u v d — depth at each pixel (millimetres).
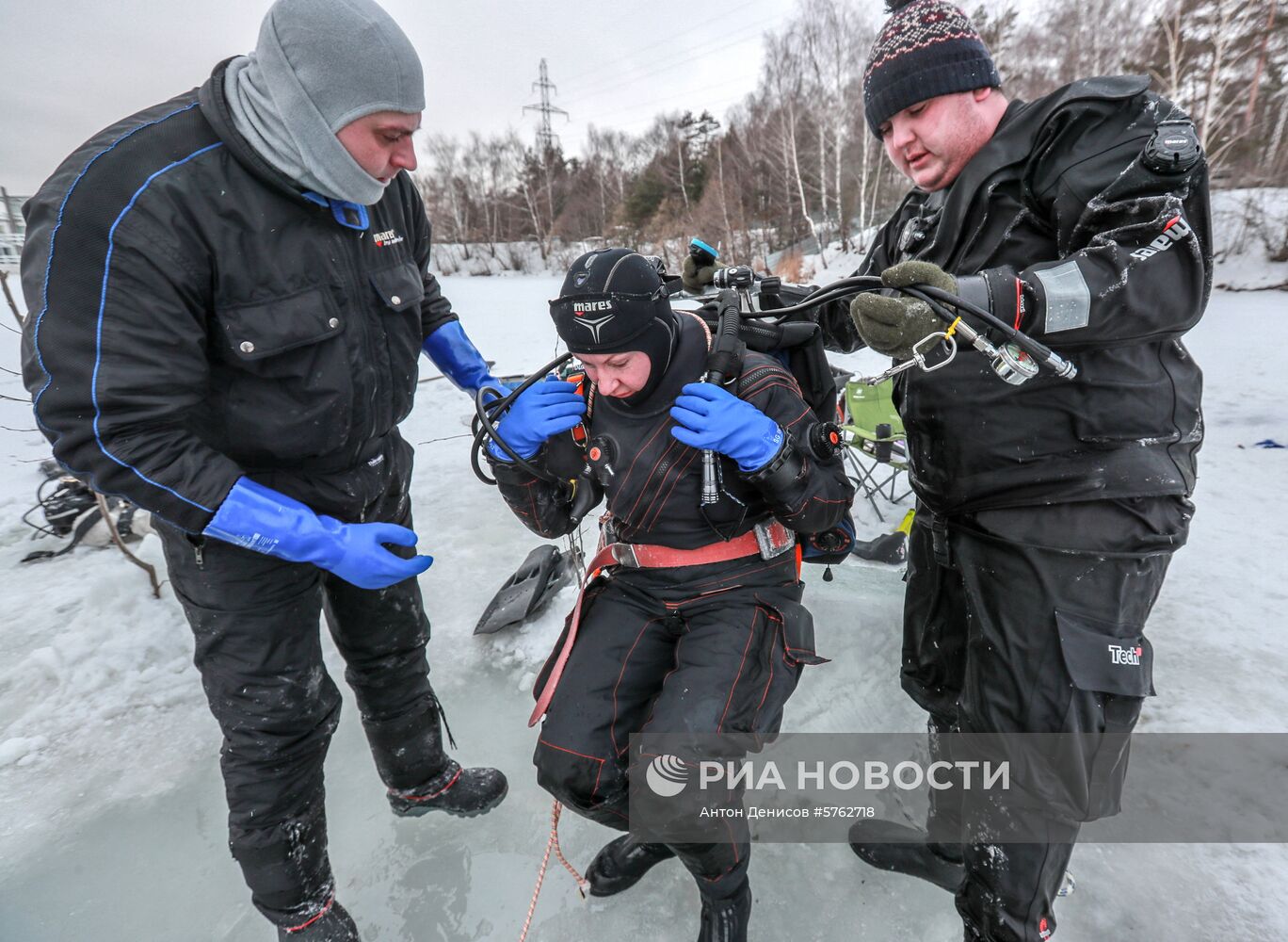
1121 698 1336
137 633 2977
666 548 1589
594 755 1435
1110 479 1303
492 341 10805
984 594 1435
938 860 1781
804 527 1453
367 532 1421
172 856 2037
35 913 1862
